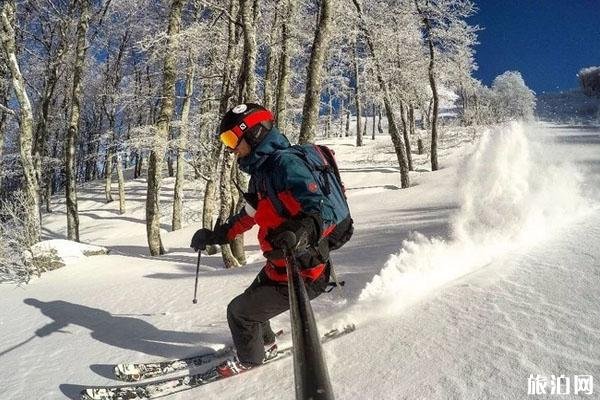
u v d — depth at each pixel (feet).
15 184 80.53
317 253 7.93
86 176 144.56
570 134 57.57
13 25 38.50
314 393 3.04
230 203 27.68
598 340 6.63
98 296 18.31
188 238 49.21
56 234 77.30
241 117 8.05
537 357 6.53
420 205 39.11
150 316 14.43
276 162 7.82
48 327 14.73
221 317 13.33
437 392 6.33
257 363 9.07
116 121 91.86
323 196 7.57
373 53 63.67
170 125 38.96
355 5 56.70
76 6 65.31
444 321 8.41
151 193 38.70
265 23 43.96
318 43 28.55
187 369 10.24
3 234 30.09
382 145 117.80
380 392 6.75
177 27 37.83
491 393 5.98
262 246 8.53
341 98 134.82
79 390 9.94
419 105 99.81
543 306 8.10
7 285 23.76
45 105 73.36
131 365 10.39
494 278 9.92
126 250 46.55
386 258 16.24
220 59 42.34
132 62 86.53
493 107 141.28
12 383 10.71
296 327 4.03
